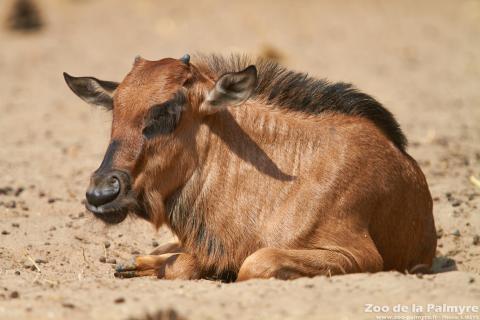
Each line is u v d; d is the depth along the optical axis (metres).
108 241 37.22
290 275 28.25
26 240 36.75
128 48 96.06
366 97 32.19
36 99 76.00
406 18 111.19
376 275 27.98
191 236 30.58
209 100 29.67
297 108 31.33
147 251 36.53
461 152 53.09
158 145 29.45
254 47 92.25
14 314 24.25
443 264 36.25
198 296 26.05
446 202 41.66
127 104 29.64
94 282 28.83
